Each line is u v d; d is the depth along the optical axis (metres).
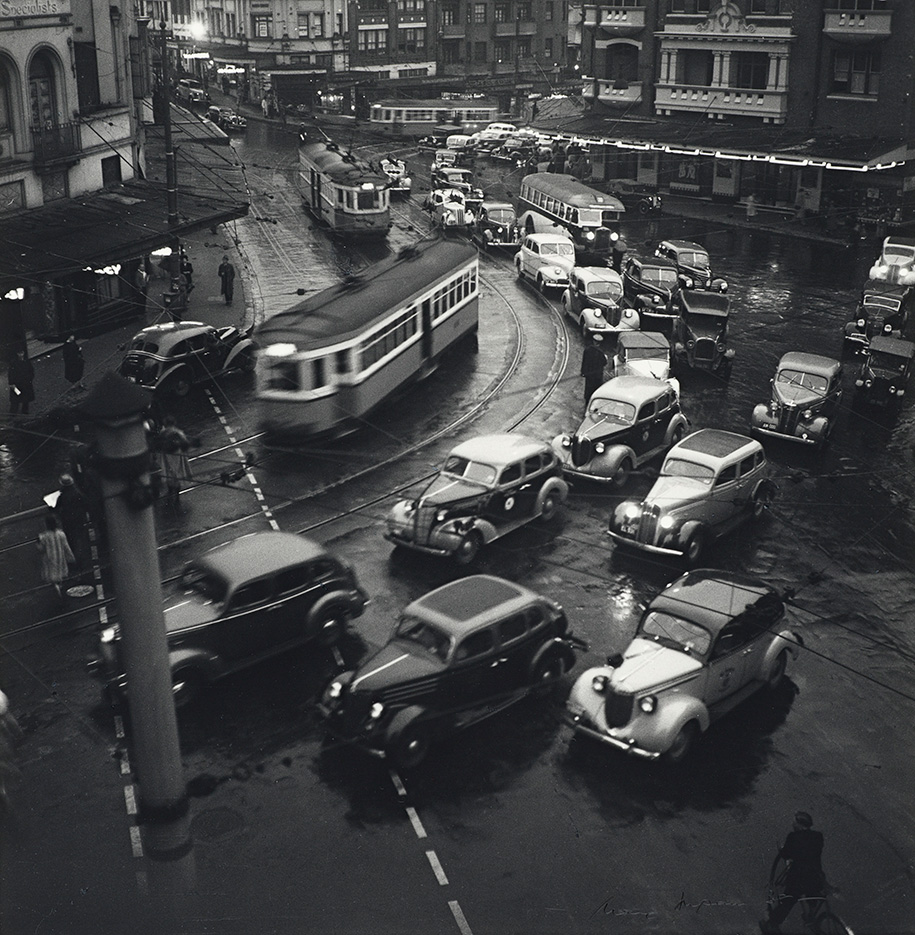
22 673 17.95
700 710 15.73
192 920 12.38
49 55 37.19
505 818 14.62
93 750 15.98
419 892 13.26
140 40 72.94
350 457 27.36
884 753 16.19
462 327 36.97
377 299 30.42
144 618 11.45
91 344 35.84
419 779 15.39
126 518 11.12
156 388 30.92
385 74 111.88
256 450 27.62
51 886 13.20
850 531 23.81
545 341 38.31
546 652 17.11
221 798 14.95
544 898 13.20
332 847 14.02
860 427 30.67
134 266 38.88
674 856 13.96
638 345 32.91
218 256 50.31
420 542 21.73
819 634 19.45
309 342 27.41
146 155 60.25
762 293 44.97
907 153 56.53
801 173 60.00
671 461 23.34
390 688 15.45
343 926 12.66
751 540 23.30
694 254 44.28
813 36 59.31
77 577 21.25
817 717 17.05
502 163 80.50
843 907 13.20
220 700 17.22
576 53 121.44
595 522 24.02
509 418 30.34
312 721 16.72
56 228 35.53
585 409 31.06
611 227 50.91
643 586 21.14
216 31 117.00
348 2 108.38
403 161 74.00
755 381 34.19
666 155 67.50
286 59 107.75
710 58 65.56
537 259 45.97
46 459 26.84
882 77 57.19
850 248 53.38
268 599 17.75
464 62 117.00
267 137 89.38
